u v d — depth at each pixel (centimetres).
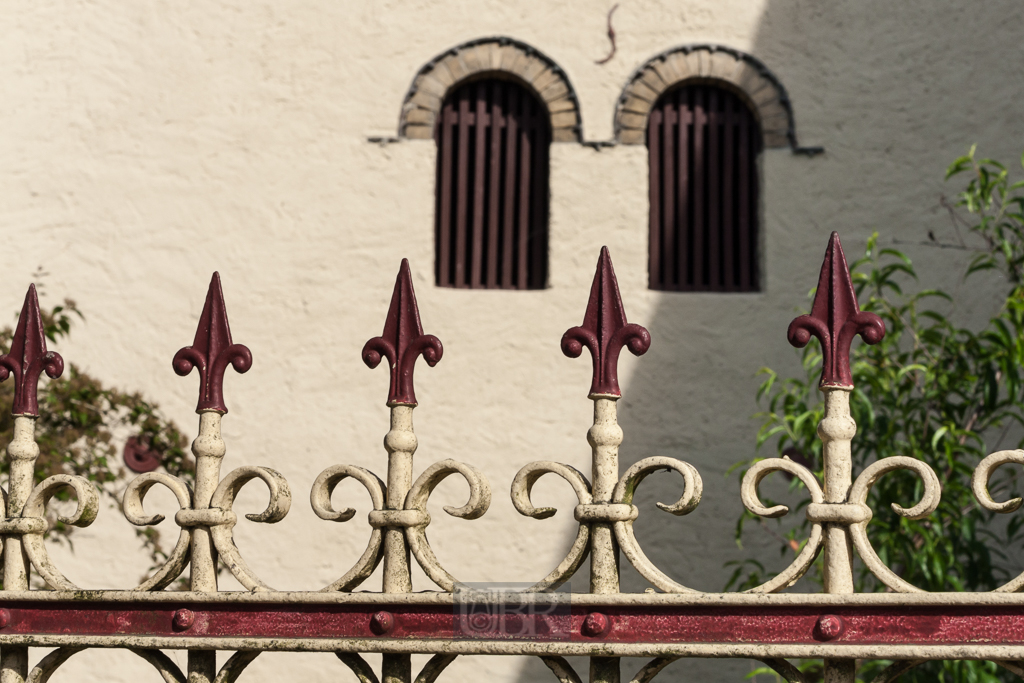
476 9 610
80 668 558
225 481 223
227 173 601
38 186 602
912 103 599
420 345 221
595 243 590
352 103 605
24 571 234
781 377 578
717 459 572
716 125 612
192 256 595
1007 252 491
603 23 607
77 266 595
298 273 592
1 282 593
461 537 564
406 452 218
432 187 598
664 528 568
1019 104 596
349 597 213
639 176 595
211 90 607
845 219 591
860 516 195
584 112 600
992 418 479
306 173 600
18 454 238
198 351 231
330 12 612
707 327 583
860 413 444
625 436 575
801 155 596
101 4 613
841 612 196
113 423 579
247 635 218
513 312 584
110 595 224
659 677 544
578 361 579
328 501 221
